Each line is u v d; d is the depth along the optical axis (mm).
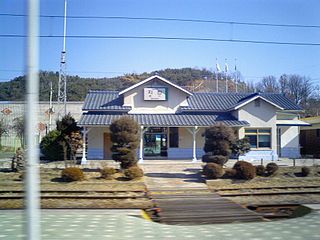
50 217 10398
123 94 31922
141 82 31672
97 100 33031
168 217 11023
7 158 33250
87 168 23266
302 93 70625
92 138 30750
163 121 29828
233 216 11188
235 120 30953
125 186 17672
